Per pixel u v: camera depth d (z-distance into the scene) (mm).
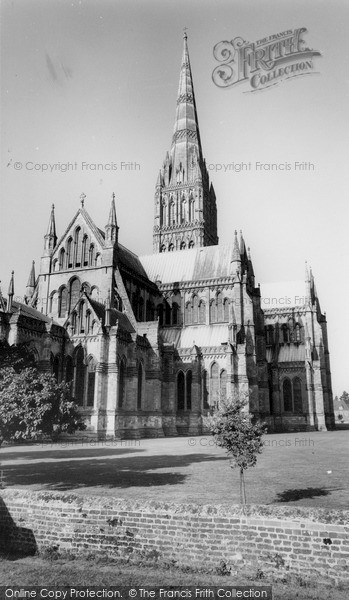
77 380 71250
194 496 23094
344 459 39156
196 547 17516
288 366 106438
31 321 67812
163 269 108875
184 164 137875
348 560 15648
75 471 32406
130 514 18609
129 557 18156
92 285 84875
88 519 19062
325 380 111750
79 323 73312
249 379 86500
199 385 85750
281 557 16453
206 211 138125
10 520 20234
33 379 27016
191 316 99875
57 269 88625
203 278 102062
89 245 87750
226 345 85875
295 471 31859
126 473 31328
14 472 31969
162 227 135250
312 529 16281
